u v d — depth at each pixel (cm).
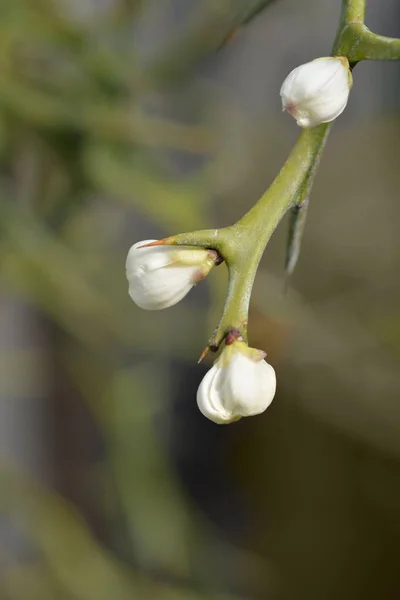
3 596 64
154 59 53
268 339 56
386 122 89
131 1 53
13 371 64
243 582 96
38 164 56
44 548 63
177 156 67
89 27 52
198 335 61
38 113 49
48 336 71
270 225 28
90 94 52
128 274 28
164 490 70
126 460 68
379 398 76
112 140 53
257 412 28
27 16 51
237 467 108
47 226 55
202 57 52
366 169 91
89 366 67
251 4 34
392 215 90
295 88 28
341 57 28
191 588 75
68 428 79
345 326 70
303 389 83
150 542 67
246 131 63
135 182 53
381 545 106
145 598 66
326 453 107
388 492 104
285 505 109
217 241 28
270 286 56
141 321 60
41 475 80
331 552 108
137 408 69
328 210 92
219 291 51
